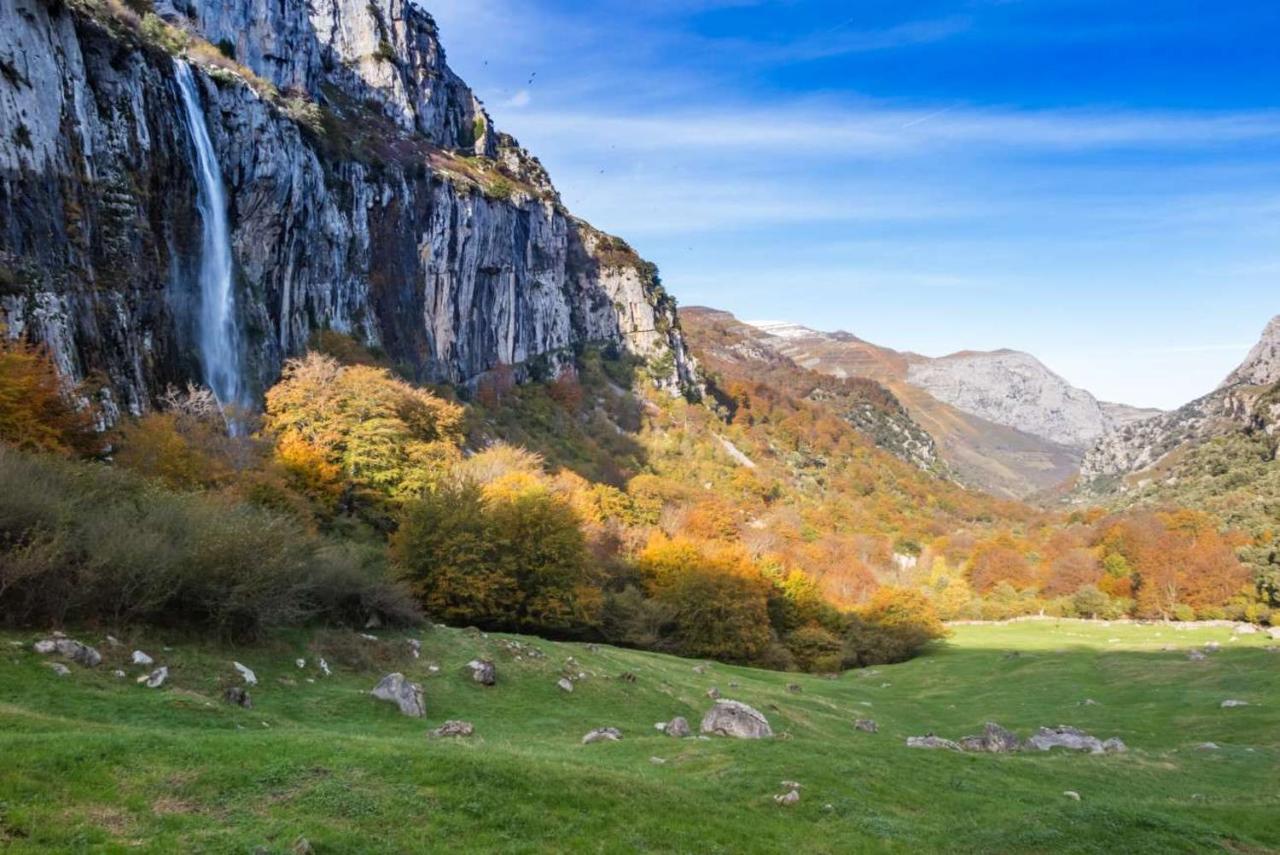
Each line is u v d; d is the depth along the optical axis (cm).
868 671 7750
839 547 13962
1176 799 2530
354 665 3309
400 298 11556
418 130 15900
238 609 3005
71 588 2641
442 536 5375
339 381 7419
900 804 2130
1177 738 3841
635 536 9262
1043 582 12838
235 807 1523
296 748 1809
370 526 6531
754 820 1873
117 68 6162
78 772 1520
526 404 14925
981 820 2058
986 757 2753
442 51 18075
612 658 4666
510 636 4512
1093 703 4881
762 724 2839
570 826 1664
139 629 2784
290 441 6438
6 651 2291
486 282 14688
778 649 7675
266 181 8106
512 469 8731
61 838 1298
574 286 19950
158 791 1526
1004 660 6994
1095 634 9012
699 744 2536
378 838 1487
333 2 14600
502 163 19000
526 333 16575
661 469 16238
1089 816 2045
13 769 1470
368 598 3828
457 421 9212
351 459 6800
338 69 14225
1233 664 5572
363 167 10838
